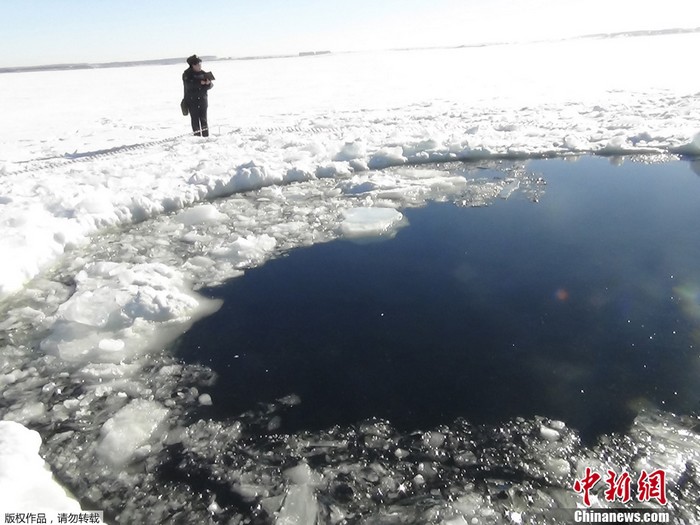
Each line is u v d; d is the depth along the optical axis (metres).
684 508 2.09
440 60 42.56
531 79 20.45
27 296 4.19
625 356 3.09
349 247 5.02
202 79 10.28
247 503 2.25
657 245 4.51
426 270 4.41
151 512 2.22
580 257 4.41
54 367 3.25
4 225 5.18
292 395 2.95
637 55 31.50
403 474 2.37
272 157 8.30
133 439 2.63
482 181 6.86
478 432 2.60
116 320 3.73
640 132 8.32
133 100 22.73
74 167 8.16
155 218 6.04
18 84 42.22
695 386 2.80
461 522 2.10
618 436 2.50
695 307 3.52
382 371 3.13
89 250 5.13
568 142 8.27
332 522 2.14
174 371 3.20
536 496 2.21
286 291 4.19
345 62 51.72
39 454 2.53
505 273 4.24
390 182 6.92
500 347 3.28
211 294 4.20
